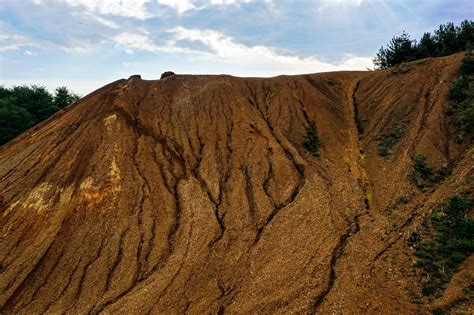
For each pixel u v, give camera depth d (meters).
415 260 15.24
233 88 31.69
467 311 12.26
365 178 22.59
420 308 12.95
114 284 17.38
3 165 26.69
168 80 33.19
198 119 28.30
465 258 14.60
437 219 16.95
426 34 39.12
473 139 21.08
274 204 21.12
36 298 17.34
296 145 25.84
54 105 45.97
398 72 31.22
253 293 15.51
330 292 14.73
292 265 16.59
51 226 20.56
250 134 26.64
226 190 22.48
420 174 20.41
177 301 15.79
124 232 20.02
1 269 18.88
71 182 22.92
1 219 21.73
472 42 35.97
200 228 19.84
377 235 17.50
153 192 22.38
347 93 32.50
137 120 27.62
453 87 24.81
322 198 20.75
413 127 24.47
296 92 31.19
